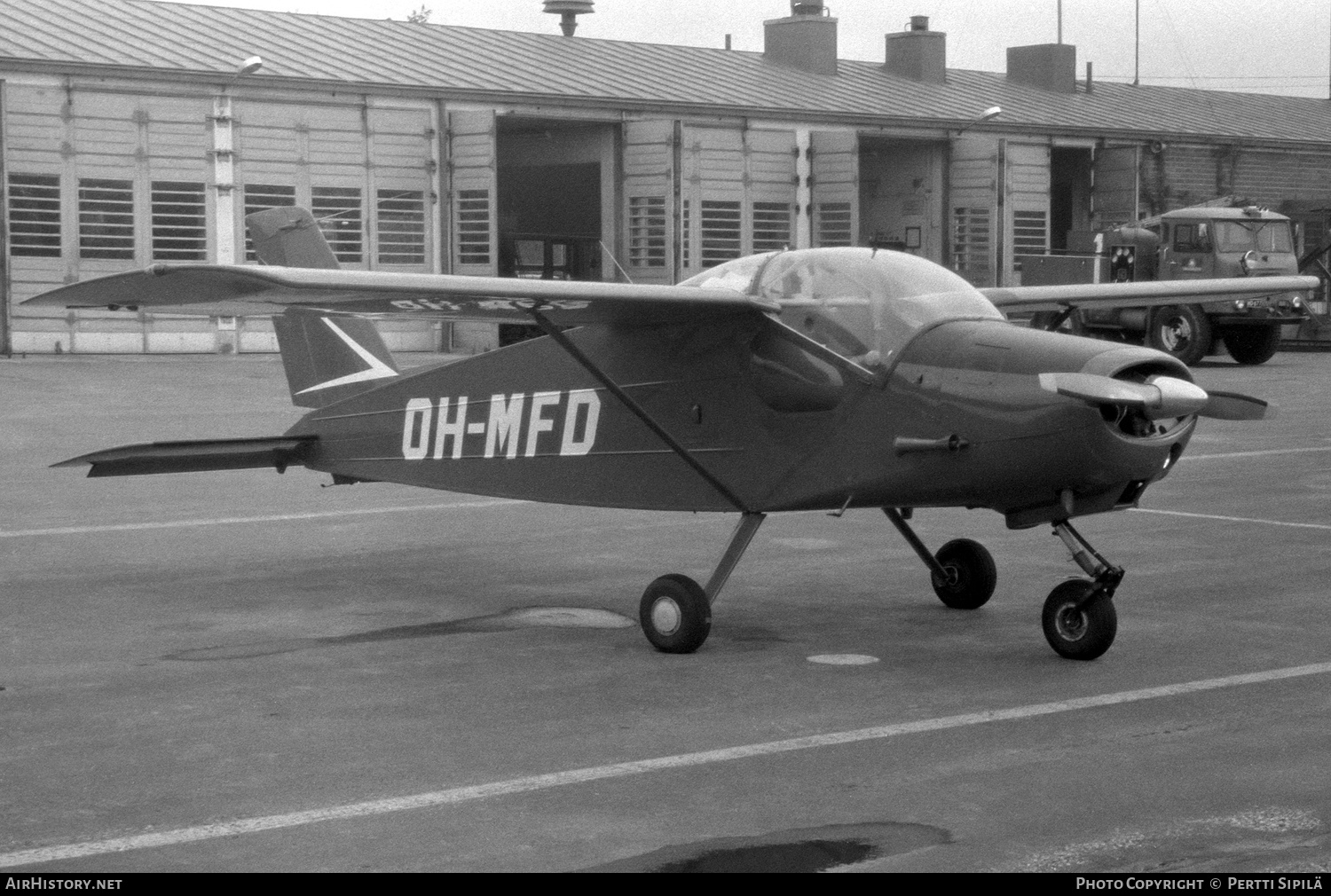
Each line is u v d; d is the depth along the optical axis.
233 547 11.34
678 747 6.20
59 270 28.12
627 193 34.19
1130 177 40.44
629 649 8.05
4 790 5.61
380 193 31.14
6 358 27.45
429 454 9.89
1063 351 7.25
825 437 7.91
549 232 37.53
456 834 5.15
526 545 11.45
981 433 7.34
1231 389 25.00
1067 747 6.19
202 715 6.68
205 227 29.34
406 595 9.55
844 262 8.04
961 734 6.40
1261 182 43.00
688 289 7.98
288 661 7.76
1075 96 44.53
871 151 39.53
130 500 13.68
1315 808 5.42
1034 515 7.74
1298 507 13.48
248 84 29.45
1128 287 9.82
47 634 8.39
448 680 7.35
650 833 5.16
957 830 5.19
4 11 29.95
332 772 5.85
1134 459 7.21
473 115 31.45
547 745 6.23
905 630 8.55
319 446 10.55
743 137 34.69
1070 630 7.78
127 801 5.48
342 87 30.38
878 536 11.84
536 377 9.27
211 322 29.62
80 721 6.58
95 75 28.03
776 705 6.88
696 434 8.44
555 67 35.38
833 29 40.91
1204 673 7.50
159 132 28.77
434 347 32.12
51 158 27.86
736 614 9.01
